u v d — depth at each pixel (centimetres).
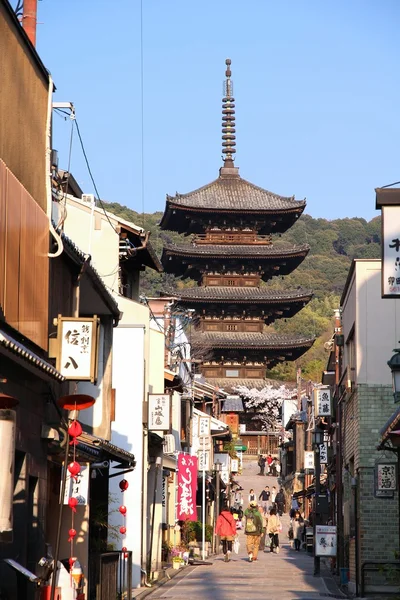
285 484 9900
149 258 3716
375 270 3319
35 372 1588
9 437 1237
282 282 18825
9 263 1550
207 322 11806
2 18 1591
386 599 2833
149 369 3822
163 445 3709
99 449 2066
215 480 6025
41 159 1881
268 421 12362
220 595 2789
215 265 11675
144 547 3197
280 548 6194
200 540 5156
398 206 1895
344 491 3866
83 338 1814
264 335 11831
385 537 3134
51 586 1579
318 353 16000
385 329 3284
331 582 3391
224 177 11994
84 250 3388
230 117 12231
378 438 3209
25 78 1752
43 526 1772
